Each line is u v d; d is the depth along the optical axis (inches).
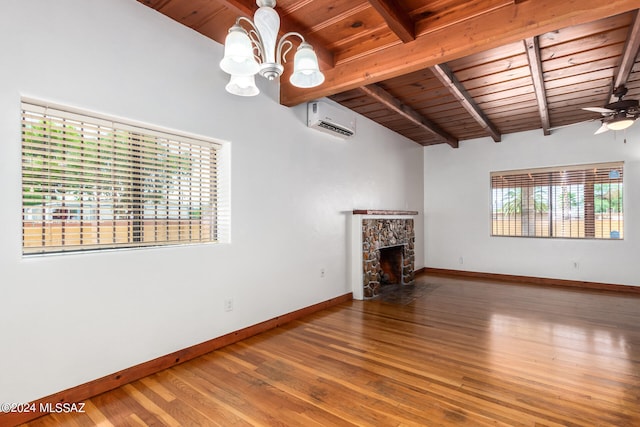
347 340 120.2
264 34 63.4
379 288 205.9
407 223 224.4
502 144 234.2
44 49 75.8
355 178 186.1
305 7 92.0
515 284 216.5
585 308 159.8
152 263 95.6
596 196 203.3
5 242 70.6
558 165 214.2
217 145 117.6
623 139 195.3
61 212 81.4
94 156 87.0
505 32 87.2
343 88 120.4
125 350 89.4
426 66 103.3
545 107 165.0
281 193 138.6
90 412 76.6
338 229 172.7
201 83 108.1
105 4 86.1
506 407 77.8
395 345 115.3
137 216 96.3
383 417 74.4
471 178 246.4
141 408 78.2
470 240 246.5
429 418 73.9
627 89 133.3
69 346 79.3
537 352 108.7
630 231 193.8
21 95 72.8
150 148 98.9
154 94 95.7
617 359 103.0
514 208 229.8
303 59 67.2
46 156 79.0
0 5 70.1
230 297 117.4
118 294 88.2
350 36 107.3
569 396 82.3
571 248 210.4
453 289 202.5
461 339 120.6
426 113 183.5
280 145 138.1
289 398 82.2
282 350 111.4
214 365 100.3
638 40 100.5
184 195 108.3
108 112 86.0
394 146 225.5
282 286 138.9
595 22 98.0
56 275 77.4
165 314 98.5
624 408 77.0
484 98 161.2
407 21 96.6
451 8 94.2
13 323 71.4
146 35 94.3
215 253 112.3
